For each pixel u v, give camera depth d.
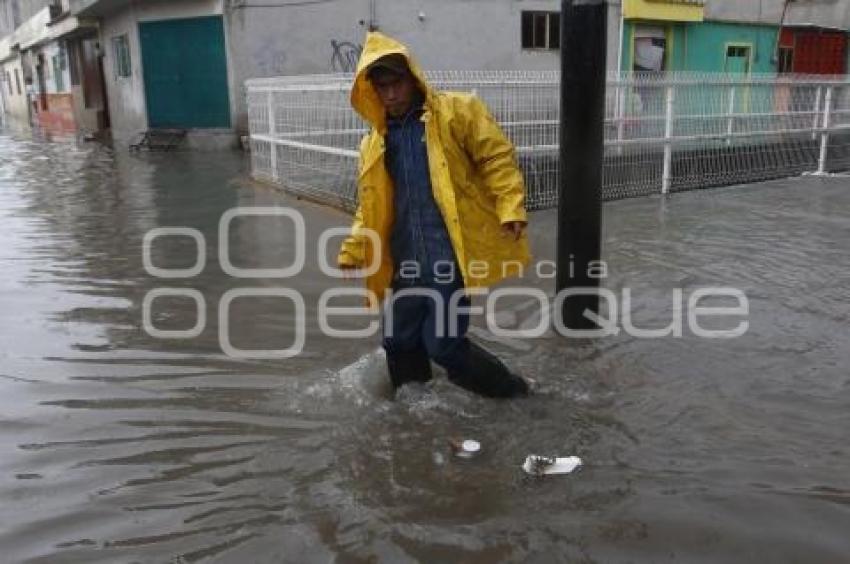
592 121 4.79
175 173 13.59
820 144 12.72
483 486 3.18
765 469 3.27
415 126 3.63
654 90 10.28
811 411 3.82
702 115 10.91
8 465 3.42
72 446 3.59
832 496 3.05
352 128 8.85
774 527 2.85
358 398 4.07
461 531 2.87
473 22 18.61
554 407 3.93
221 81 17.67
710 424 3.70
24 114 38.72
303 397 4.10
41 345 4.93
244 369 4.52
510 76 9.42
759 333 4.96
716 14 22.27
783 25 23.91
